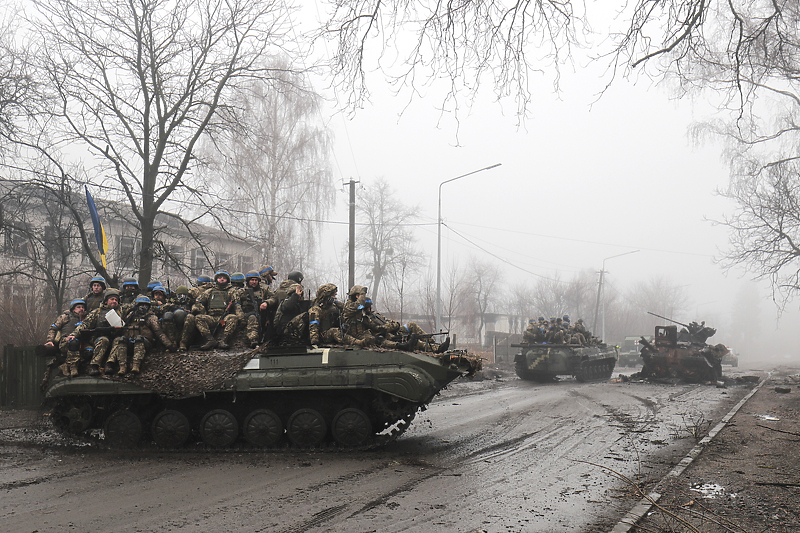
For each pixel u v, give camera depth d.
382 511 6.25
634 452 9.50
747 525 5.79
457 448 9.90
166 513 6.15
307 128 32.81
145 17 18.61
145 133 19.16
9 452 9.55
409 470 8.24
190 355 9.87
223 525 5.76
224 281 10.67
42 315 19.22
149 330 10.03
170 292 10.75
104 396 9.94
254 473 8.04
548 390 20.67
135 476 7.84
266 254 27.50
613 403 16.44
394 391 9.47
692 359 24.05
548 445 10.14
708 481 7.48
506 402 16.70
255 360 9.72
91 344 10.05
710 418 13.38
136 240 23.45
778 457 8.93
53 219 20.44
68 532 5.56
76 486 7.29
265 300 10.24
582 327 26.47
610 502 6.66
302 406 9.87
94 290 10.73
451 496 6.88
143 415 10.02
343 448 9.51
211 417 9.70
